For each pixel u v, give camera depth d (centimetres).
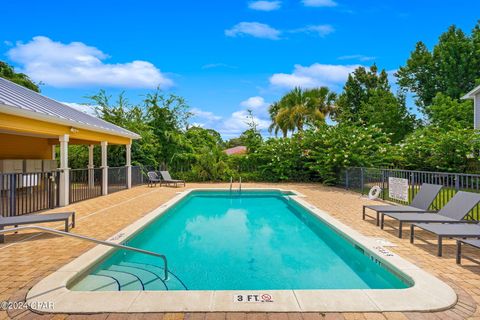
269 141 2119
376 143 1727
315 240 720
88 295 344
